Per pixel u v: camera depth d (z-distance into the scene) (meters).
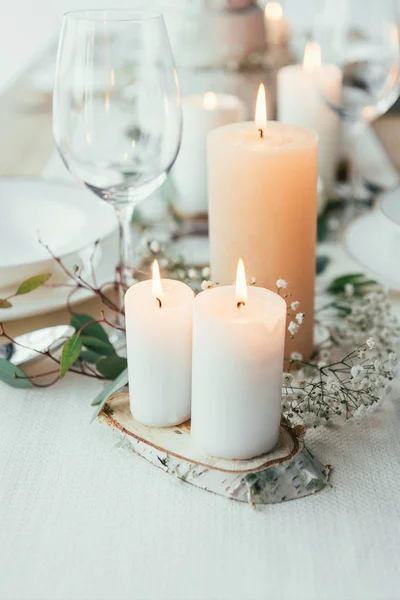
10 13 2.73
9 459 0.76
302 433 0.75
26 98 1.53
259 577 0.66
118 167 0.86
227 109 1.10
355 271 1.02
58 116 0.85
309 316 0.86
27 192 1.04
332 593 0.65
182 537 0.69
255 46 1.42
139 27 0.83
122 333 0.89
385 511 0.71
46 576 0.66
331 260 1.05
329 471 0.74
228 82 1.37
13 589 0.65
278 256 0.83
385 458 0.76
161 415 0.76
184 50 1.41
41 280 0.83
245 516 0.71
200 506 0.72
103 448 0.77
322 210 1.17
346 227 1.06
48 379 0.86
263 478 0.72
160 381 0.74
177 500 0.72
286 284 0.80
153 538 0.69
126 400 0.79
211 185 0.83
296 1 1.49
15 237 1.01
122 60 0.84
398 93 1.21
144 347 0.73
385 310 0.89
